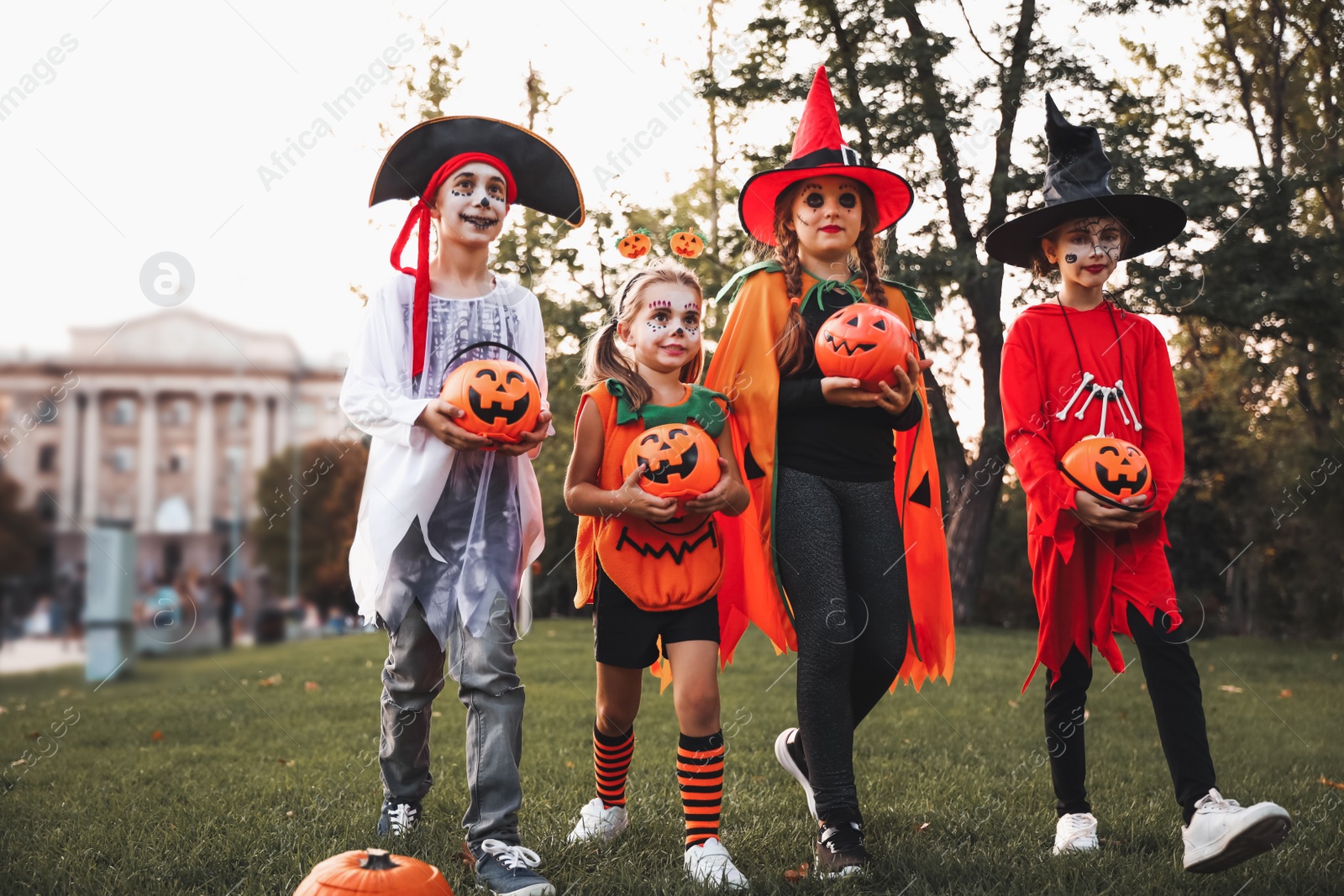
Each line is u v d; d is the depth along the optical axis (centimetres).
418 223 347
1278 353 1409
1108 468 323
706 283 1307
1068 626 337
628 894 276
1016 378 352
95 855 308
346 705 641
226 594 909
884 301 378
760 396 352
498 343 342
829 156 357
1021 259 381
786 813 371
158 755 485
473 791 299
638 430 333
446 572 320
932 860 300
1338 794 406
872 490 344
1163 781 436
